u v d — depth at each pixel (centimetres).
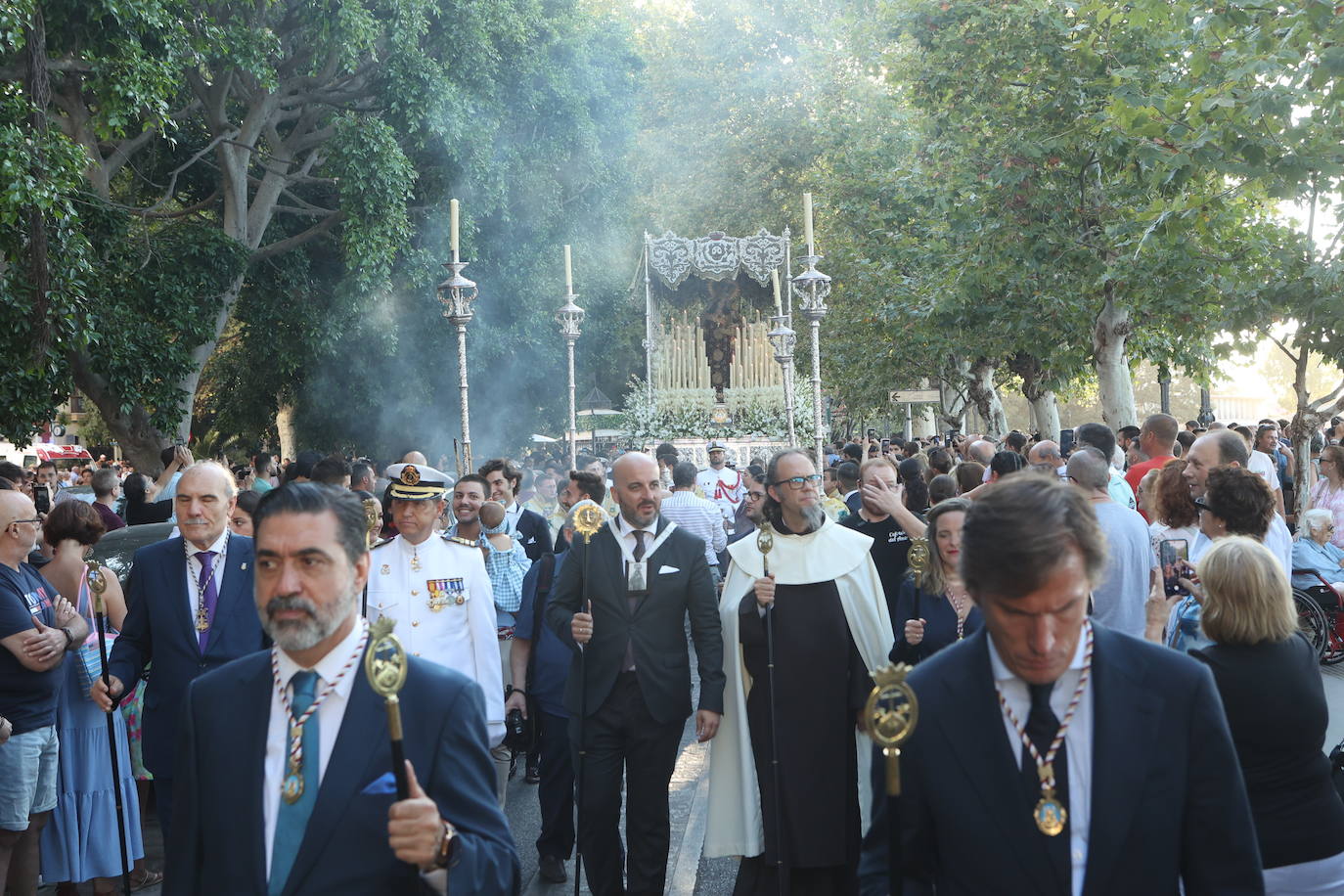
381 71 2134
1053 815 244
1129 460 1400
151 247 1967
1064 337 2048
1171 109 1204
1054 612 235
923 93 1919
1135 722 247
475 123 2228
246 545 566
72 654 629
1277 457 1794
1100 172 1883
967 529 244
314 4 1898
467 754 270
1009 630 239
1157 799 244
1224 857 247
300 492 274
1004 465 884
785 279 2397
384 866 258
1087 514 240
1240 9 1106
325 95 2166
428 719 269
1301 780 390
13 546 579
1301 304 1292
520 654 697
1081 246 1775
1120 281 1739
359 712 268
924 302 2186
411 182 2088
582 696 575
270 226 2411
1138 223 1641
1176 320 1691
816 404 1424
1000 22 1816
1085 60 1648
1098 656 253
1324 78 1040
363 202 2031
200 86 2027
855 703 570
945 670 257
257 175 2484
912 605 548
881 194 3142
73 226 1482
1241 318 1324
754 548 590
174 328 1927
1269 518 555
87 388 1938
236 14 1834
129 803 648
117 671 543
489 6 2250
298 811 262
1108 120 1593
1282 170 1145
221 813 265
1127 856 241
